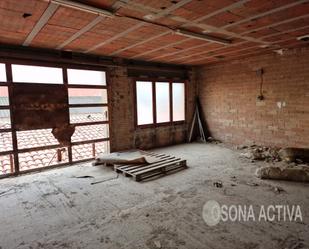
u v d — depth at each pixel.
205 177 3.90
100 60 5.17
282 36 3.96
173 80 6.68
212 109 6.91
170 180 3.80
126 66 5.59
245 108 6.00
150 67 6.07
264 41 4.28
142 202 3.02
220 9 2.73
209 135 7.12
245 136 6.08
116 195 3.25
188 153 5.59
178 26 3.34
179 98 6.95
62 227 2.47
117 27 3.28
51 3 2.43
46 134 6.65
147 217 2.63
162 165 4.24
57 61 4.54
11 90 4.09
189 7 2.66
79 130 7.51
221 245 2.10
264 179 3.75
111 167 4.59
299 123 4.95
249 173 4.05
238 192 3.25
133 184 3.66
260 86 5.61
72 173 4.26
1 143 5.88
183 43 4.25
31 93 4.30
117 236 2.28
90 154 5.76
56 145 4.64
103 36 3.70
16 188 3.56
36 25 3.12
